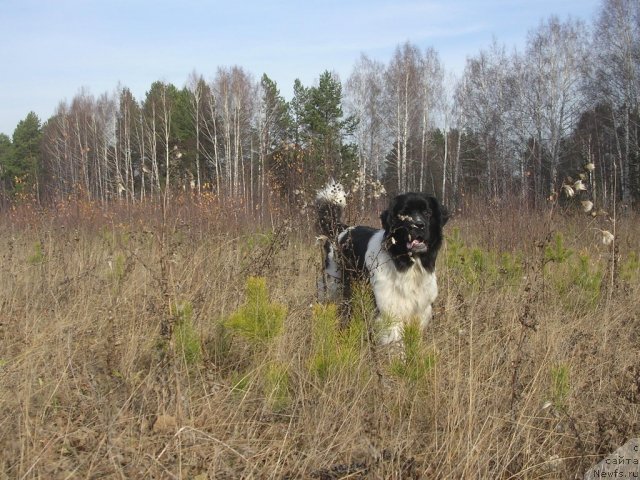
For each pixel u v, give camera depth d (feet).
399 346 5.66
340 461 4.39
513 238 12.36
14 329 6.53
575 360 5.86
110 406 4.62
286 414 5.00
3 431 4.27
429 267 7.43
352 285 7.50
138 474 3.92
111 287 7.72
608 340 6.62
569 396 5.04
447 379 5.25
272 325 5.60
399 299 7.21
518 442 4.53
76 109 51.42
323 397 4.94
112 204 14.25
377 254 7.44
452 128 43.09
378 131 42.45
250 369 5.70
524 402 4.93
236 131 43.83
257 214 13.16
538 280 8.41
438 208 7.72
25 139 69.00
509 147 38.63
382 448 4.34
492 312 7.10
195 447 4.28
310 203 10.30
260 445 4.60
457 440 4.40
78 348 5.86
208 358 5.86
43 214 13.56
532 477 4.27
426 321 7.40
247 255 8.95
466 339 6.00
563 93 36.94
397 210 7.52
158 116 47.34
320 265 8.66
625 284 8.66
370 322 5.90
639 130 34.24
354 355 5.43
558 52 37.14
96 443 4.26
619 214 15.07
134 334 6.09
